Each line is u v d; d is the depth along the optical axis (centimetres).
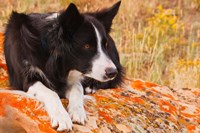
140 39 954
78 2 1041
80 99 434
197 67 809
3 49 546
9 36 477
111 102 479
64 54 432
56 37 425
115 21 1062
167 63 923
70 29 428
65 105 435
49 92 425
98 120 430
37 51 440
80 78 475
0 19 923
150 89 571
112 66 432
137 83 580
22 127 418
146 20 1062
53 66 437
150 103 515
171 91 592
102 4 1094
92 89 507
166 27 995
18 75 461
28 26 448
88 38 438
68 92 458
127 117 457
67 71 448
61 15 423
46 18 448
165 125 475
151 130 456
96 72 436
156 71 827
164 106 520
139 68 856
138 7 1130
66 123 388
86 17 449
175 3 1178
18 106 412
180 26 1055
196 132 500
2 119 423
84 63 441
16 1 1067
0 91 441
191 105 556
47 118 400
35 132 395
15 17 463
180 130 490
